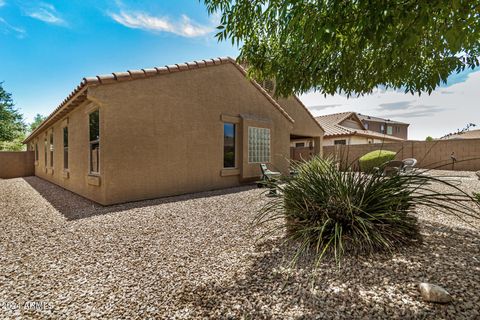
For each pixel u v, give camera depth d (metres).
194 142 8.30
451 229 3.78
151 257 3.33
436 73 3.93
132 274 2.88
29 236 4.23
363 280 2.44
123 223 4.91
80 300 2.38
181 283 2.65
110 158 6.46
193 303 2.28
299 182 3.77
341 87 4.24
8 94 28.08
